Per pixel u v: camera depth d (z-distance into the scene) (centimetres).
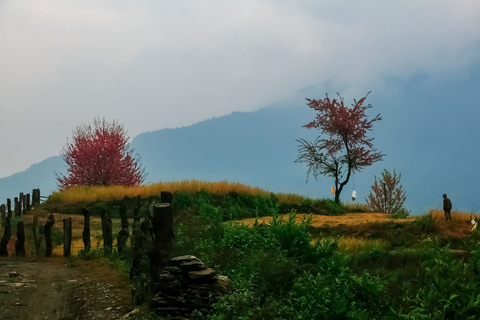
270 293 1090
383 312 1014
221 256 1277
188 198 3456
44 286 1347
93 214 3581
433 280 800
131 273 1325
